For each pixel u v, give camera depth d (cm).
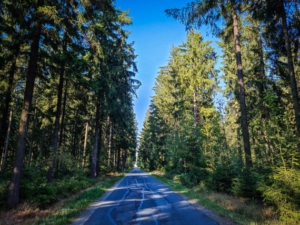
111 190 1625
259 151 1059
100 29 1689
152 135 5059
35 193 981
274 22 1141
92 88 1834
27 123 991
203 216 792
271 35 1220
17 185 920
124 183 2217
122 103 2631
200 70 2273
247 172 1034
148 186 1922
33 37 1045
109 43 2108
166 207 974
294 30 1094
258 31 1620
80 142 3528
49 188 1059
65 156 1583
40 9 881
